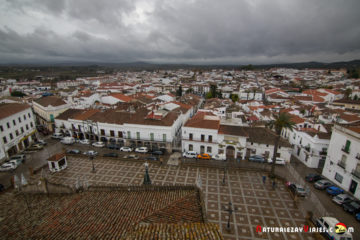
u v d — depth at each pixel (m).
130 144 62.25
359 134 36.88
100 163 52.69
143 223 17.48
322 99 112.19
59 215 20.08
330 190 39.78
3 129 54.25
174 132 62.00
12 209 22.16
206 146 55.47
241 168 48.72
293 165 52.06
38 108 84.56
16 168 51.09
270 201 37.75
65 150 60.28
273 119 78.69
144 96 110.62
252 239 29.22
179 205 20.72
